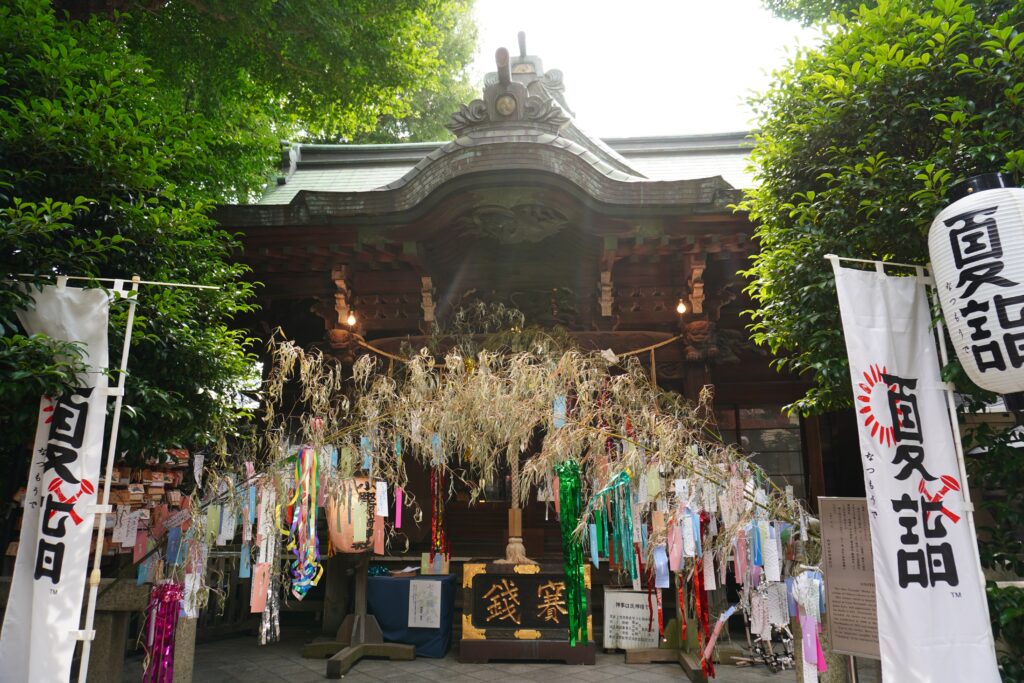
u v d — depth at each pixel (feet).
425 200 27.86
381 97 37.01
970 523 12.76
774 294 16.44
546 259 32.17
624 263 31.24
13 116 13.92
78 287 14.44
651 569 17.16
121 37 27.40
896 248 14.48
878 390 12.96
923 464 12.88
